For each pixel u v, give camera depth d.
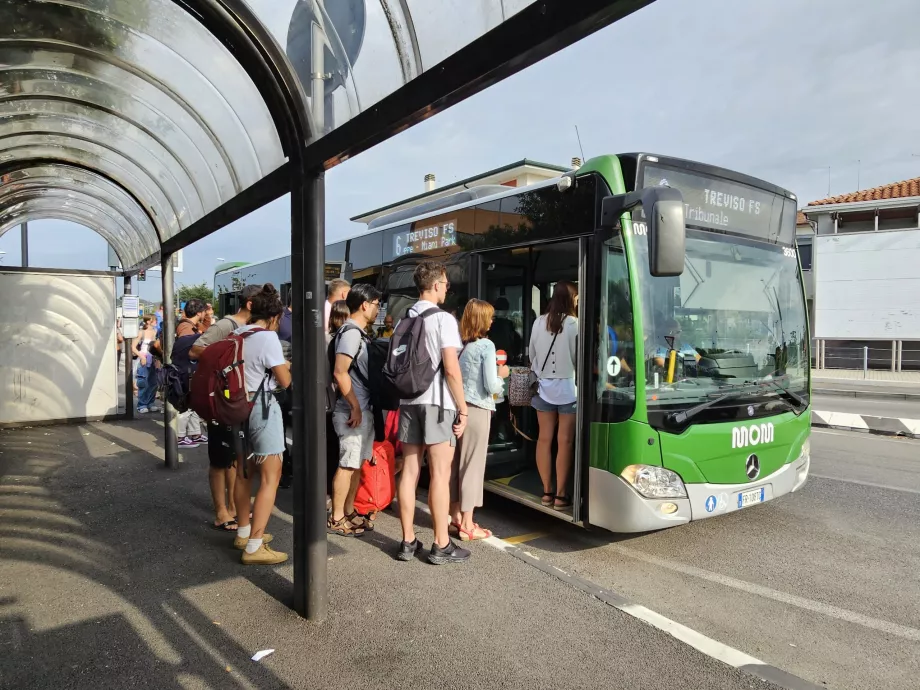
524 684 2.95
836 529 5.39
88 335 10.39
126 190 6.89
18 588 3.96
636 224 4.50
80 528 5.12
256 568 4.30
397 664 3.11
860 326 22.73
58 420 10.16
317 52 3.26
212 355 4.29
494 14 2.25
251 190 4.57
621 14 1.86
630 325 4.40
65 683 2.91
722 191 5.03
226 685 2.91
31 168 6.83
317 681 2.96
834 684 3.08
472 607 3.74
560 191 5.01
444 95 2.47
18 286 9.75
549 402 5.05
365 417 4.89
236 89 4.23
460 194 6.85
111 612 3.64
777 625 3.69
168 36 4.02
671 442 4.41
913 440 9.62
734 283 5.05
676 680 3.00
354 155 3.15
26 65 4.53
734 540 5.12
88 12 3.94
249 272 13.05
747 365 5.01
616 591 4.16
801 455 5.26
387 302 7.91
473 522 5.57
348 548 4.75
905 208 25.83
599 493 4.52
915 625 3.69
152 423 10.41
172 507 5.70
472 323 4.88
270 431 4.33
